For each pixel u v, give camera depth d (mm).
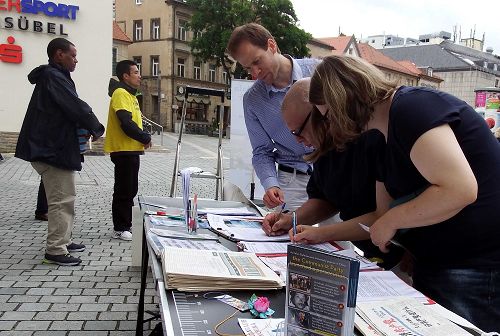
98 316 3029
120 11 38531
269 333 1116
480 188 1527
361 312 1219
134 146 4641
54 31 14148
